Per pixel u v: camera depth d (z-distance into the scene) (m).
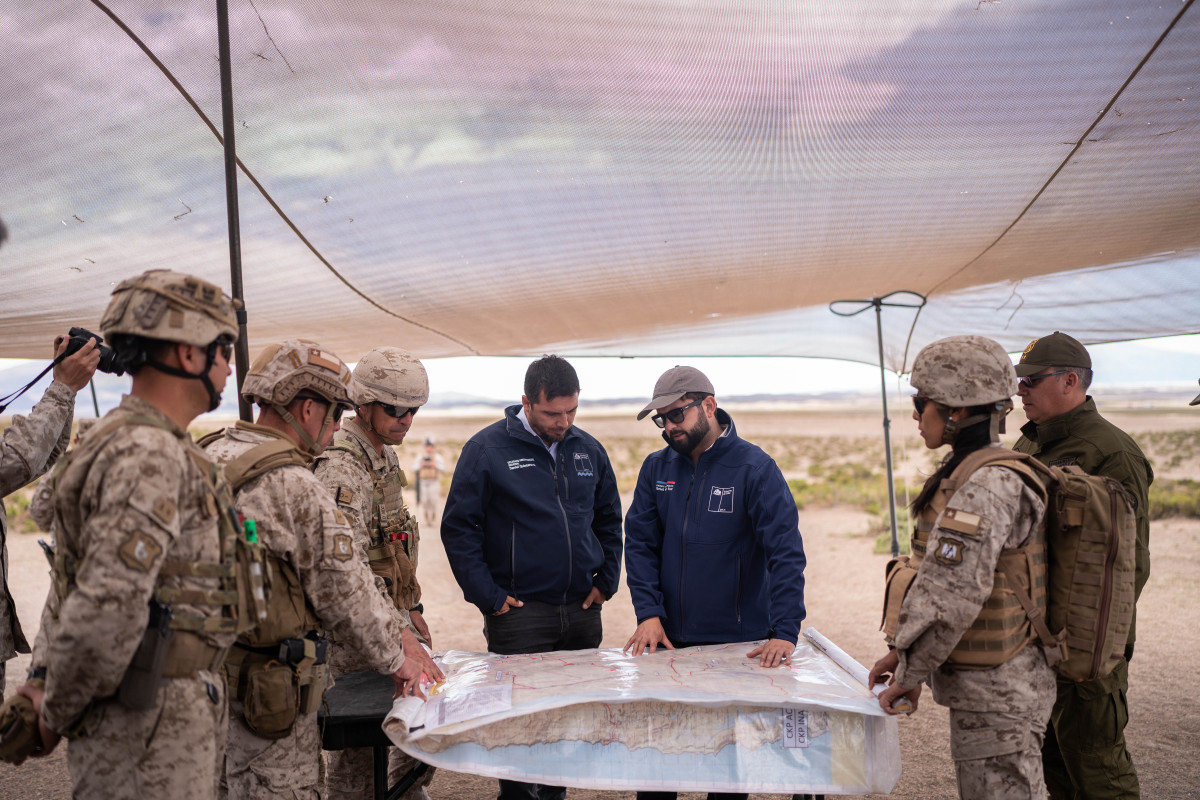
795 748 2.30
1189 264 5.88
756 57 3.40
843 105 3.73
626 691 2.33
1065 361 3.10
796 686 2.42
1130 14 3.11
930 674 2.30
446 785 4.04
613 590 3.70
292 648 2.03
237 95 3.54
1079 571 2.24
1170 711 4.75
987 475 2.14
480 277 5.36
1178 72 3.46
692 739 2.30
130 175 3.89
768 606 3.17
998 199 4.63
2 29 3.03
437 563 12.41
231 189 3.21
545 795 3.40
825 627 7.44
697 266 5.54
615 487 3.79
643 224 4.81
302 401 2.25
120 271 4.68
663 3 3.09
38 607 9.39
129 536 1.56
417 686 2.40
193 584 1.72
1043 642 2.21
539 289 5.75
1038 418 3.22
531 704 2.24
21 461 2.89
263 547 2.01
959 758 2.22
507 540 3.46
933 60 3.40
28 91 3.34
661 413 3.08
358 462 2.84
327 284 5.31
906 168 4.25
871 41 3.30
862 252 5.44
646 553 3.26
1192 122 3.82
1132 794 2.91
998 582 2.16
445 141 3.93
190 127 3.70
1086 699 2.88
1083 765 2.92
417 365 2.96
